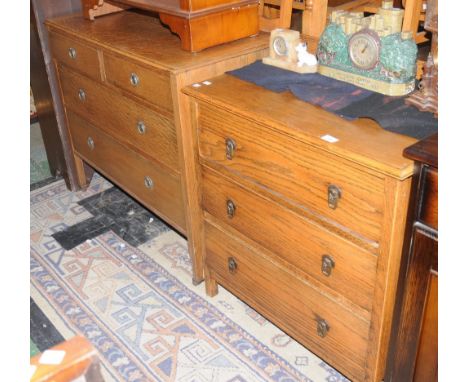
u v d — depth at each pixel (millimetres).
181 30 1865
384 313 1396
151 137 2070
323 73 1698
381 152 1240
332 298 1542
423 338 1307
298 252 1586
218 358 1895
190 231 2082
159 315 2098
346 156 1265
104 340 1988
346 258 1431
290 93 1618
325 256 1490
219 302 2146
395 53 1466
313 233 1500
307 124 1403
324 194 1405
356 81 1600
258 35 2033
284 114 1471
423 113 1405
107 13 2414
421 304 1269
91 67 2236
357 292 1443
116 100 2184
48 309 2152
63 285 2283
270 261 1723
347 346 1566
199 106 1719
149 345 1958
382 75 1518
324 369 1838
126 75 2027
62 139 2789
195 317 2078
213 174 1798
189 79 1770
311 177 1422
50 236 2615
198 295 2189
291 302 1717
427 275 1223
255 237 1736
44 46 2514
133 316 2096
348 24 1584
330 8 1988
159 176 2154
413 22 1680
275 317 1829
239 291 1960
